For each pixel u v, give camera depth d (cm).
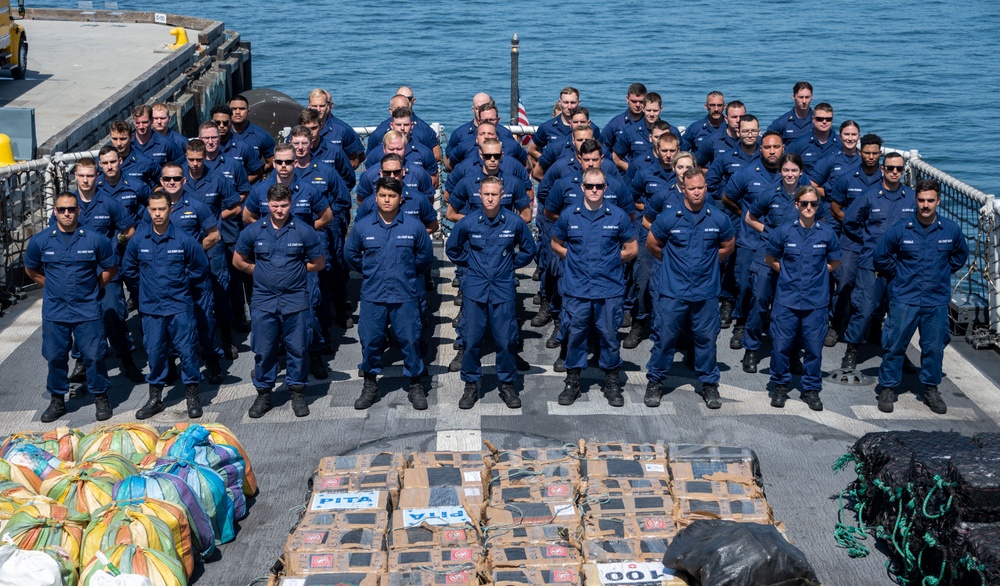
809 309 998
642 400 1045
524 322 1259
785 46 5606
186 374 1009
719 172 1229
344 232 1223
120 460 805
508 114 4025
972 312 1202
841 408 1028
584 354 1027
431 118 3956
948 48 5569
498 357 1023
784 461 926
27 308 1312
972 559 668
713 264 996
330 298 1228
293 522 834
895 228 982
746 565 672
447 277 1399
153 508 738
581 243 998
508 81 4622
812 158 1255
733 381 1091
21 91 2544
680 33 6019
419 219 1080
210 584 755
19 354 1170
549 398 1051
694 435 973
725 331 1234
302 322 995
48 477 781
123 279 1084
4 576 664
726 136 1282
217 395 1066
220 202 1160
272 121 1902
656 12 6931
